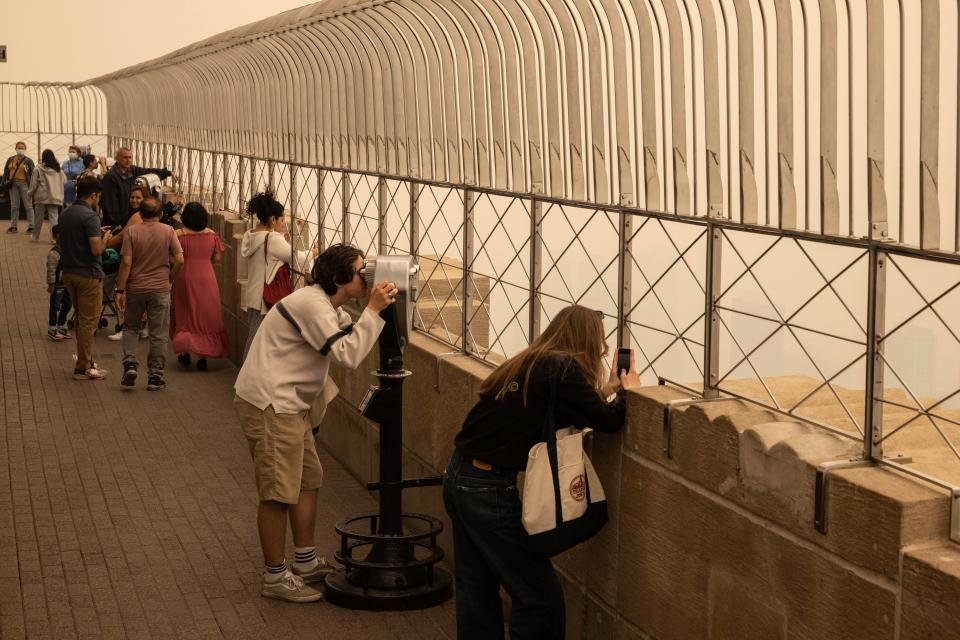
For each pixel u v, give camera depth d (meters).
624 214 4.61
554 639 4.41
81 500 6.93
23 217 26.58
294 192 9.95
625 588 4.29
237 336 11.30
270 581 5.43
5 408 9.34
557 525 4.12
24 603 5.32
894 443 3.63
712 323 4.03
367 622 5.22
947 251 3.06
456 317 7.17
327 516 6.75
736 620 3.63
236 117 12.21
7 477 7.39
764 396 4.06
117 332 12.52
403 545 5.47
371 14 6.91
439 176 6.64
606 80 4.70
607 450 4.37
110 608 5.29
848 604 3.11
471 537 4.37
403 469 6.69
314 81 9.02
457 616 4.52
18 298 15.18
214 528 6.45
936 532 2.95
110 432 8.61
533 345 4.34
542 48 5.32
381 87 7.55
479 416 4.37
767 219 3.77
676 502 3.94
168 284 10.07
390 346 5.41
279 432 5.28
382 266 5.30
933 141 3.12
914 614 2.87
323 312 5.20
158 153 17.61
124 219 13.54
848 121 3.37
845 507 3.11
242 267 11.19
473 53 5.98
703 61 4.06
